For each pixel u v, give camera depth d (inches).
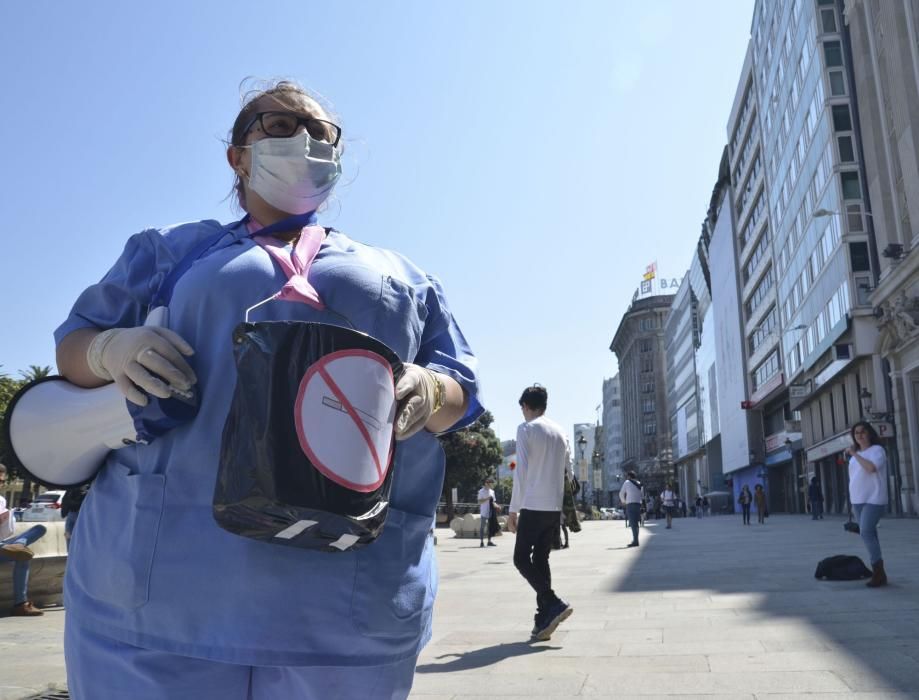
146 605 55.6
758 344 2479.1
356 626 57.1
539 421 249.1
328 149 69.6
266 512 50.8
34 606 368.8
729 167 2770.7
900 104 1188.5
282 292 60.1
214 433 58.2
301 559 56.0
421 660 219.0
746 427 2598.4
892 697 156.2
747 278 2605.8
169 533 56.5
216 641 54.7
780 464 2404.0
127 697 55.6
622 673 190.9
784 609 281.7
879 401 1339.8
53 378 63.6
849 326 1384.1
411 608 62.0
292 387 52.3
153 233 67.6
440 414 66.9
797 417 2126.0
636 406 5723.4
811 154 1606.8
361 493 52.4
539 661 211.2
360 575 58.1
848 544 635.5
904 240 1226.0
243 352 53.4
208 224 69.6
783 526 1155.3
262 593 54.9
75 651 58.6
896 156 1249.4
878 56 1295.5
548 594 245.9
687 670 190.4
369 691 59.3
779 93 1934.1
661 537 944.9
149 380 55.0
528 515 244.5
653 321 5674.2
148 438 58.4
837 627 238.2
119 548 57.3
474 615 314.7
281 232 68.4
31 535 368.5
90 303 65.1
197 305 60.3
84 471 61.4
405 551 62.6
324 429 52.2
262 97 72.7
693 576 422.3
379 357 55.8
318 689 57.0
